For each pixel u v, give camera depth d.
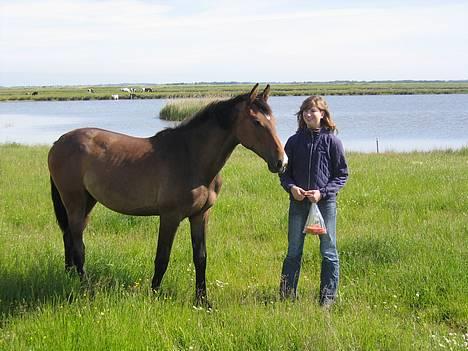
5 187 12.20
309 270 7.29
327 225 6.03
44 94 116.25
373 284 6.46
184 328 4.98
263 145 5.62
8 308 5.50
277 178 13.18
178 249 7.69
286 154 6.09
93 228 9.08
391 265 6.93
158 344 4.63
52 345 4.59
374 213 10.06
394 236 8.01
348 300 6.01
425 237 8.10
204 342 4.71
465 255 7.12
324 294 5.98
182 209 5.93
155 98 97.31
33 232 8.80
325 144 5.99
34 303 5.58
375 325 5.05
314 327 4.90
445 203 10.69
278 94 107.62
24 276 6.11
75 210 6.60
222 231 9.00
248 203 10.56
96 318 5.02
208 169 5.94
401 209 10.42
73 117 53.28
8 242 7.60
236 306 5.65
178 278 6.57
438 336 4.96
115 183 6.18
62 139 6.70
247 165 15.88
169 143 6.07
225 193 11.59
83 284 6.09
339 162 6.03
